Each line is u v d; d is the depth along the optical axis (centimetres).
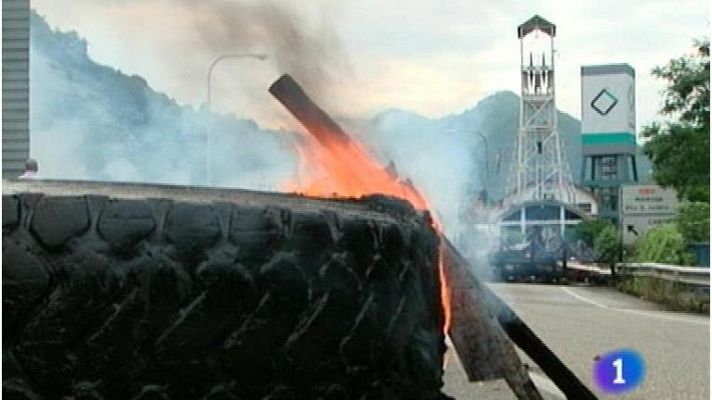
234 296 151
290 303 154
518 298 505
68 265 144
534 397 200
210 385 149
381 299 166
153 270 147
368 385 164
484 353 196
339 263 161
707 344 536
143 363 146
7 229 144
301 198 179
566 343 497
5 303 143
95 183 166
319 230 160
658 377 456
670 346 536
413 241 179
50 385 143
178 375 147
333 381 159
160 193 159
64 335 144
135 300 146
